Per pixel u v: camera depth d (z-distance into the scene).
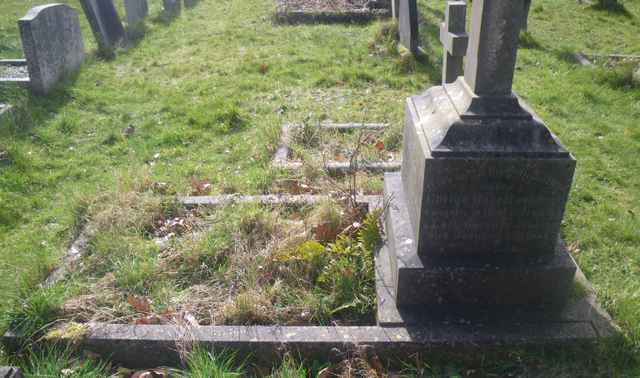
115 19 9.52
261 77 7.84
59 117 6.52
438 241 3.17
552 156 2.96
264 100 7.05
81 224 4.37
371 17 10.65
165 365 3.10
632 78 7.42
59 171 5.38
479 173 2.98
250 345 3.05
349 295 3.40
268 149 5.58
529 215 3.09
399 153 5.47
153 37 10.03
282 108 6.74
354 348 3.00
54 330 3.16
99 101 7.07
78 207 4.49
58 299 3.32
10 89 6.94
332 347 3.03
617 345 2.97
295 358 3.05
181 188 4.86
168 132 6.15
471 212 3.09
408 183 3.61
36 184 5.18
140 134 6.21
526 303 3.22
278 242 3.79
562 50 8.97
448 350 3.01
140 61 8.77
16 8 12.13
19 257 4.07
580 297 3.29
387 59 8.46
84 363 2.98
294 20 10.73
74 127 6.33
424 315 3.17
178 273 3.74
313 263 3.62
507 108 3.03
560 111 6.54
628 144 5.71
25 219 4.64
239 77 7.87
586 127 6.14
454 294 3.19
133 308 3.40
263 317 3.31
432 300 3.20
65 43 7.86
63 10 7.82
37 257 3.98
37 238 4.33
